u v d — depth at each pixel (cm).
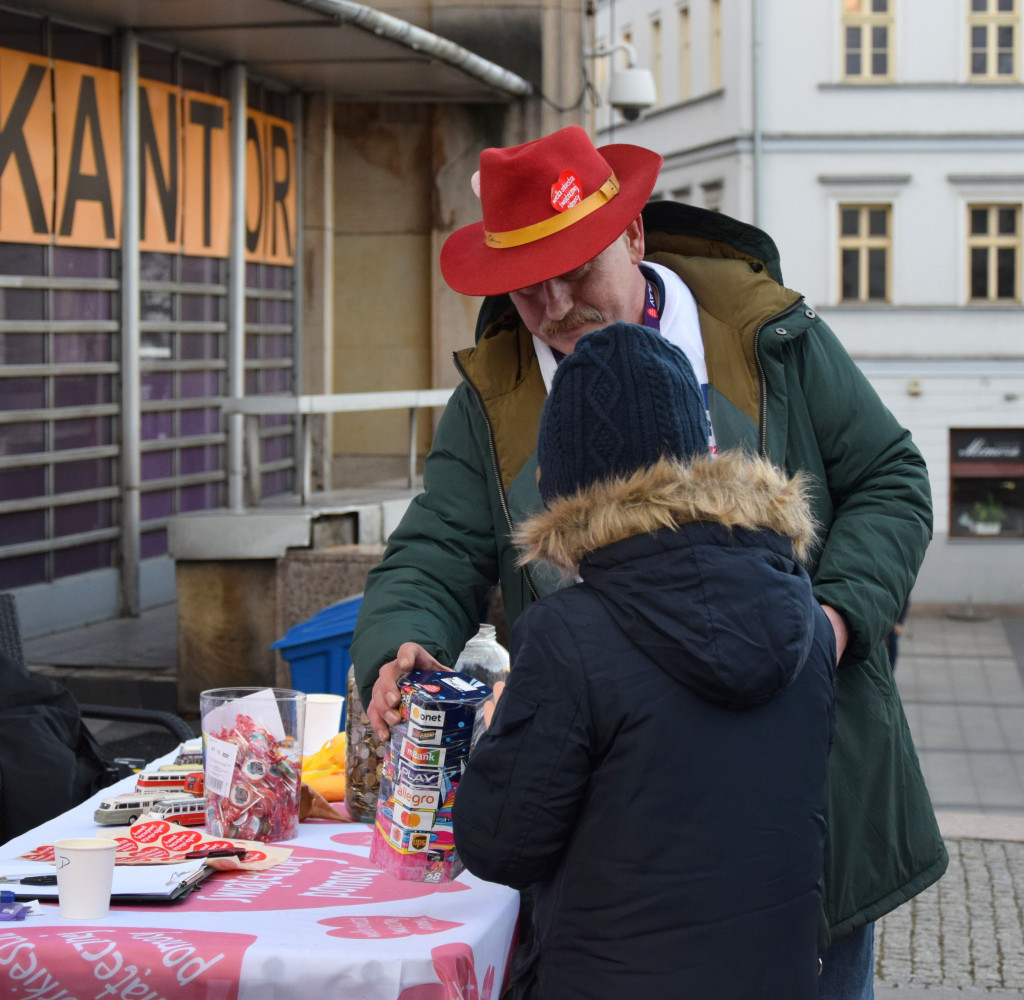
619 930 184
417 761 230
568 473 194
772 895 186
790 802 189
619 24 4147
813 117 3372
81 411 922
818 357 265
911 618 2288
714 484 191
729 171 3472
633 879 184
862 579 246
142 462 994
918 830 252
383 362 1267
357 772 275
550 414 197
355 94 1220
